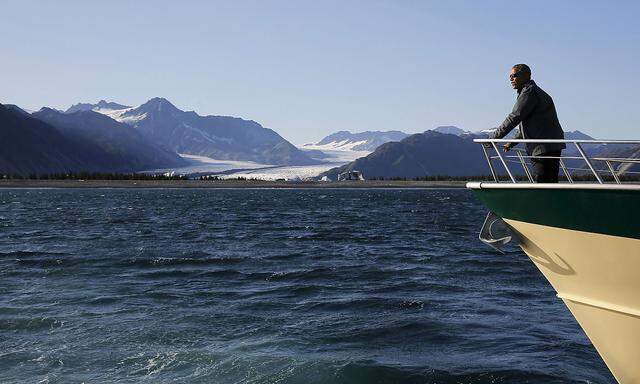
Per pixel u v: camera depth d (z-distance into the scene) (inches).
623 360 417.4
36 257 1175.0
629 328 398.9
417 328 621.9
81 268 1029.2
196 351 542.9
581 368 505.7
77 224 2266.2
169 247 1397.6
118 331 607.2
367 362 512.1
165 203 4758.9
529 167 465.7
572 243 395.2
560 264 411.8
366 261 1143.6
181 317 666.8
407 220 2566.4
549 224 400.5
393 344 570.9
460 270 1013.8
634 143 390.3
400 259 1170.0
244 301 758.5
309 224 2294.5
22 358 526.0
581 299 414.9
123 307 716.7
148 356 531.5
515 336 596.4
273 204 4665.4
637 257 368.8
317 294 806.5
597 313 411.2
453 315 678.5
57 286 854.5
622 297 391.5
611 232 372.8
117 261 1117.1
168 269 1027.9
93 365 509.7
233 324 641.0
